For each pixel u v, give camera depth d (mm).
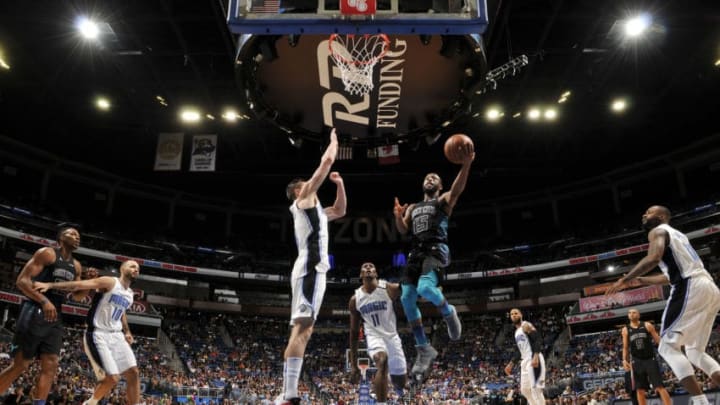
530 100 29375
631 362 8734
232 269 43719
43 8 21297
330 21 7367
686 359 4941
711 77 27219
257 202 46594
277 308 41219
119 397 19391
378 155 16312
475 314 42656
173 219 45594
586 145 36281
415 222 5270
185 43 23875
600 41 23984
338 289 45375
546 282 42500
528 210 47062
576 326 36969
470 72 11164
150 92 28531
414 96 12453
